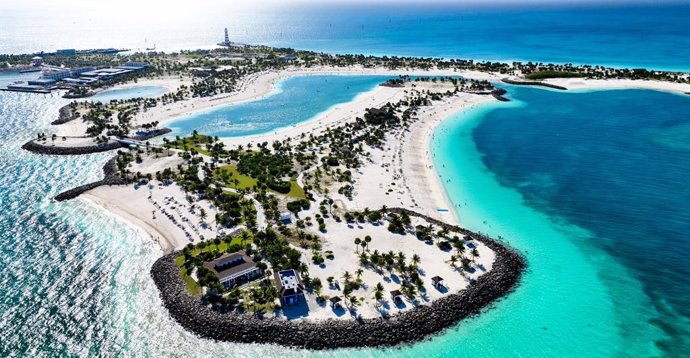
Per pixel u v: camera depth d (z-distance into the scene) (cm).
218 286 9344
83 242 11638
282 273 9669
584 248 11512
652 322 9012
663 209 13412
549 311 9275
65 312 9106
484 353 8231
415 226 12150
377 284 9594
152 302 9375
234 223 12188
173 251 11056
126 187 14662
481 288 9644
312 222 12262
